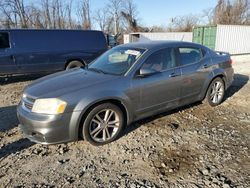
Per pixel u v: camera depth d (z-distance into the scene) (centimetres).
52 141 355
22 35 872
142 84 417
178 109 543
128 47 476
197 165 336
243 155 357
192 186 294
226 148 378
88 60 990
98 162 349
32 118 353
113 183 304
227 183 297
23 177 320
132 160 352
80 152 376
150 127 454
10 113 560
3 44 845
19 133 448
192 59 505
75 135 365
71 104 354
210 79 532
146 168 332
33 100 366
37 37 895
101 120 387
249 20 4088
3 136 437
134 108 417
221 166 332
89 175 321
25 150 386
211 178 307
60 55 931
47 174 325
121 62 445
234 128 449
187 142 398
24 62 875
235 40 2245
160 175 317
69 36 953
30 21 3538
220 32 2172
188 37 2936
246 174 314
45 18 3666
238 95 655
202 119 492
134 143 398
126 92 400
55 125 348
